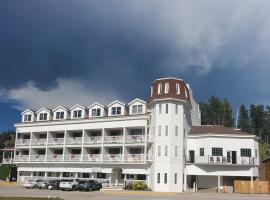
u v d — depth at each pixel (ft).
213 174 193.26
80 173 223.71
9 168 250.37
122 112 217.15
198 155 200.03
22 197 124.16
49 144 236.22
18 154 253.85
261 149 375.86
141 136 205.57
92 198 126.21
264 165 190.70
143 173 200.44
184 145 197.47
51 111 245.45
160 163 189.67
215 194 161.68
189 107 217.15
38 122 242.58
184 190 190.80
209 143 198.29
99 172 214.90
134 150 213.25
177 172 188.34
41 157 236.63
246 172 190.70
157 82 204.33
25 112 253.44
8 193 150.71
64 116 238.07
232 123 445.78
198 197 137.28
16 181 244.83
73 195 141.49
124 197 133.18
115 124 215.31
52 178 224.74
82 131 227.61
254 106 487.61
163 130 193.67
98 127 220.23
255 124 479.41
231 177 201.87
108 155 212.64
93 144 220.02
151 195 148.77
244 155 195.62
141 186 188.65
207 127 217.77
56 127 235.81
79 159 222.07
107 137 216.54
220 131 205.16
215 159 194.29
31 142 243.81
